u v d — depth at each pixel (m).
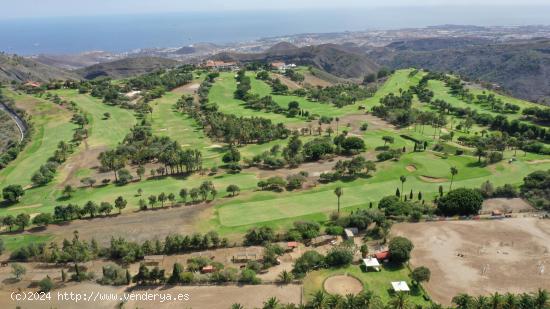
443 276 94.00
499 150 183.50
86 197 144.50
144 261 103.69
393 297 86.25
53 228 123.25
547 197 129.25
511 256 101.38
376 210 118.81
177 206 134.62
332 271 96.50
